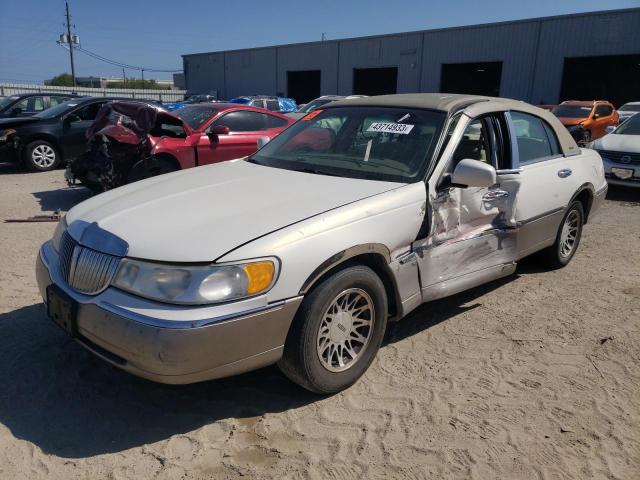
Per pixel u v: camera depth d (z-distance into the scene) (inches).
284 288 106.3
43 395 122.3
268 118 363.6
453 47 1288.1
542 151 186.5
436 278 140.8
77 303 109.3
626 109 870.4
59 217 279.7
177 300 99.5
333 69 1561.3
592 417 118.6
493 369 137.6
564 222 200.7
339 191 128.2
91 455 104.0
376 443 109.0
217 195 127.6
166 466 101.6
